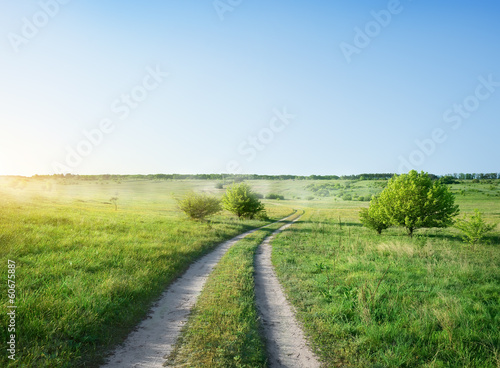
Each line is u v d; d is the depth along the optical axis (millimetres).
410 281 9508
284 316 7020
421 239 18766
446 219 22062
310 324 6504
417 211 22188
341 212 63125
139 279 8719
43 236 12750
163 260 11391
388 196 23844
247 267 11750
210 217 36969
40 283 7461
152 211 44062
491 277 10055
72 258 9992
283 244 18969
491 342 5441
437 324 6332
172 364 4719
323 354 5285
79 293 6781
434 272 10750
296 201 115188
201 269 11516
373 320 6426
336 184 171625
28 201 34500
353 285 9062
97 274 8703
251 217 41938
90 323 5762
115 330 5867
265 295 8594
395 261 12711
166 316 6715
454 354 5207
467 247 17188
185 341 5500
